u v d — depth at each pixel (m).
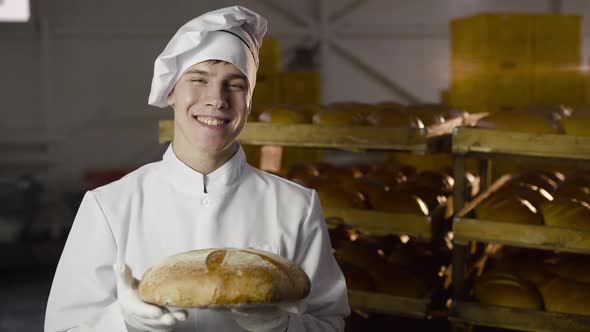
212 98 1.33
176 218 1.42
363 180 3.02
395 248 3.10
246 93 1.39
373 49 7.48
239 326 1.39
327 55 7.36
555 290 2.49
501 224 2.39
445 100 5.55
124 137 6.90
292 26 7.21
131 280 1.18
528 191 2.70
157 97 1.44
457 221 2.45
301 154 4.61
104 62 6.75
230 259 1.18
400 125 2.67
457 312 2.53
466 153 2.50
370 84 7.56
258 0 7.09
